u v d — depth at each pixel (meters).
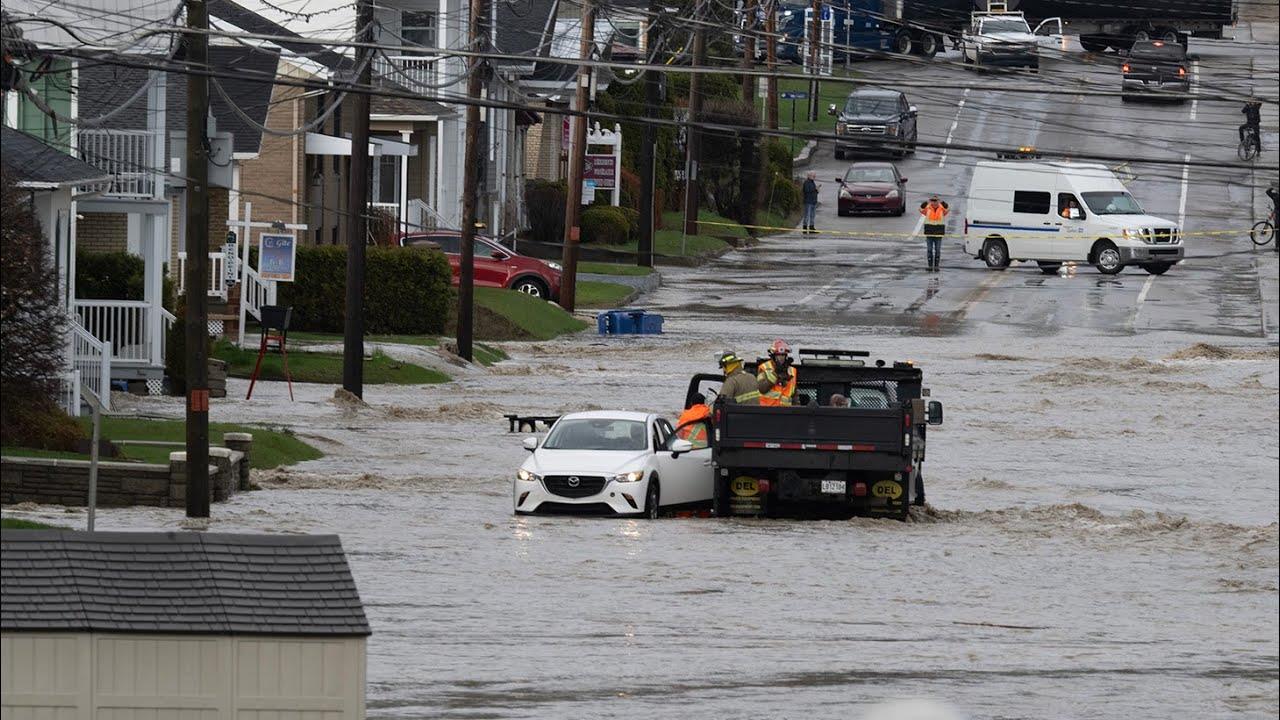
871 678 50.38
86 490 78.69
